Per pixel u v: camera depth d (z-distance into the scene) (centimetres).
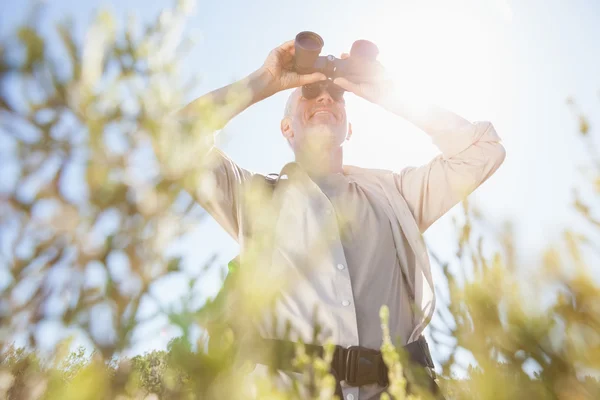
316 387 118
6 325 80
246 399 88
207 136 97
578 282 98
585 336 95
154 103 93
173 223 92
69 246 85
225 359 83
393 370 131
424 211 284
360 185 287
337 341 214
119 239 87
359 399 205
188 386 81
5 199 82
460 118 286
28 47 80
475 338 104
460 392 106
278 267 233
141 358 83
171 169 93
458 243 115
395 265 258
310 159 303
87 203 86
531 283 102
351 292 229
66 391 75
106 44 91
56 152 85
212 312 86
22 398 77
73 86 86
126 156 90
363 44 310
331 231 243
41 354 80
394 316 239
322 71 309
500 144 279
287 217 250
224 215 250
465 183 276
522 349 97
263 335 114
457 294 112
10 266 82
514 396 95
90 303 83
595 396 90
